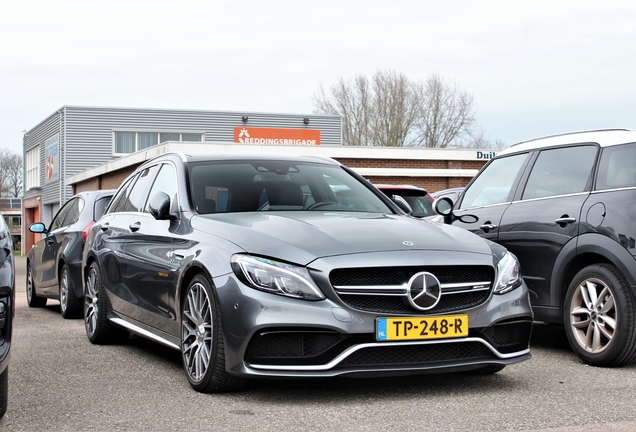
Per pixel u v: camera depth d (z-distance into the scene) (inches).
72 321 328.8
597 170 218.4
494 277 173.5
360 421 148.5
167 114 1542.8
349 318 158.1
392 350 162.6
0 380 141.6
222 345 164.9
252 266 162.1
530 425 145.8
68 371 204.8
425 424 146.3
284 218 184.9
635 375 195.9
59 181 1541.6
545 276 226.7
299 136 1619.1
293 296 158.4
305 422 147.7
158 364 215.5
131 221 236.4
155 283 203.0
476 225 255.1
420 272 163.2
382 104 2027.6
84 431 143.4
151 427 145.6
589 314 211.0
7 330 136.1
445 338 164.2
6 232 142.3
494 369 192.5
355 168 1063.0
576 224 216.8
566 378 191.8
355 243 167.2
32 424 148.7
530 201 238.5
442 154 1102.4
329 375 156.9
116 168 1109.7
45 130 1689.2
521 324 177.9
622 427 144.4
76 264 327.3
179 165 221.6
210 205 202.2
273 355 159.2
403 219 198.7
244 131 1585.9
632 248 199.5
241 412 155.9
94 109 1509.6
